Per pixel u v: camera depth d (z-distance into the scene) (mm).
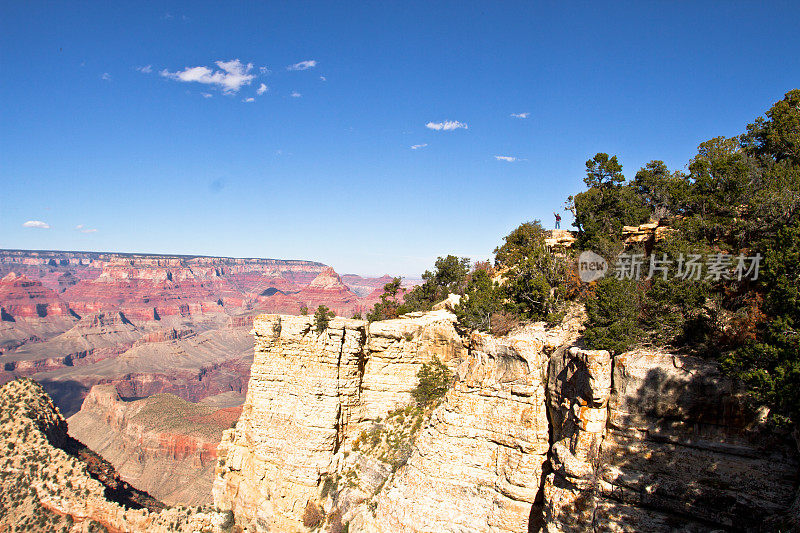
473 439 40656
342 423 54125
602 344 33281
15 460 100062
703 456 28688
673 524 28703
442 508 40969
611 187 61844
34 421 109750
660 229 48531
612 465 31328
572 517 32031
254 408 56344
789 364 25750
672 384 29969
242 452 57719
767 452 27047
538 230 72000
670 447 29781
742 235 39438
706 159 52375
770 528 25297
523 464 38000
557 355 37625
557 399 36812
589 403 32938
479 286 51312
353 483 51469
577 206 60469
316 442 53094
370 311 91375
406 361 55469
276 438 55094
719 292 34938
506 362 39969
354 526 46688
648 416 30719
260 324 56000
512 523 38062
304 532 51469
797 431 25578
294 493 53250
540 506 37469
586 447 32406
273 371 55750
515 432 38750
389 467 49531
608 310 34375
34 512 91250
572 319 42000
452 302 63250
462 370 42406
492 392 40125
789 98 51000
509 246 69625
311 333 54844
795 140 47250
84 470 98188
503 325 45688
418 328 55344
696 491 28266
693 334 32719
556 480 34438
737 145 54750
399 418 53500
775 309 29391
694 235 42719
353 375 54719
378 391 55500
